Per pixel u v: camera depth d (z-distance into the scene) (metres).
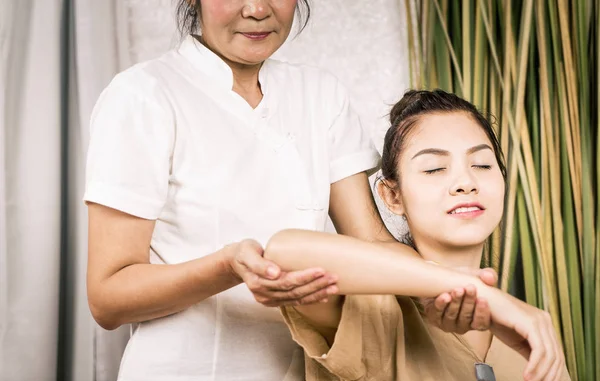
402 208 1.25
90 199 1.20
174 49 1.37
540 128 1.96
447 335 1.15
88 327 2.15
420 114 1.24
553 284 1.94
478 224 1.17
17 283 2.09
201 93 1.30
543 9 1.97
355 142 1.45
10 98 2.10
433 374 1.11
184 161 1.26
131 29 2.26
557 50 1.96
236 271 1.04
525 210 1.94
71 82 2.18
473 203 1.16
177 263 1.22
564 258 1.94
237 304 1.24
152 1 2.26
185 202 1.25
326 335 1.10
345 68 2.31
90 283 1.20
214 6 1.26
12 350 2.07
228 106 1.30
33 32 2.12
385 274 1.00
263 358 1.24
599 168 1.95
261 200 1.28
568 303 1.94
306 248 1.01
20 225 2.10
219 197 1.25
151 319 1.22
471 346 1.18
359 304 1.07
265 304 1.02
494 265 1.91
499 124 1.96
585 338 1.94
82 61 2.14
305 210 1.31
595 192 1.96
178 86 1.29
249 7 1.24
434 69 2.01
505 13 1.97
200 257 1.19
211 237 1.25
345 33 2.31
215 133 1.28
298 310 1.06
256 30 1.26
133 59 2.26
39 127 2.12
